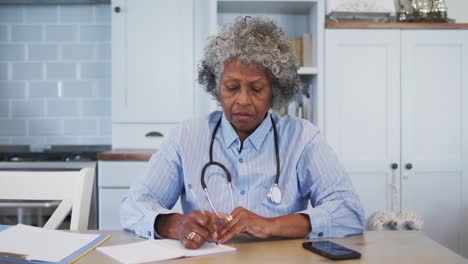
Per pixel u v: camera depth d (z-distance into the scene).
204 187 1.35
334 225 1.23
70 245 1.12
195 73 3.22
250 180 1.37
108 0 3.31
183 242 1.11
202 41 3.26
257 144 1.39
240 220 1.16
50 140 3.46
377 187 2.95
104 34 3.42
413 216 2.18
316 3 2.98
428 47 2.94
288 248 1.10
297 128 1.45
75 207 1.39
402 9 3.06
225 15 3.34
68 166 2.92
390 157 2.94
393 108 2.94
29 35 3.42
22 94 3.44
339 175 1.37
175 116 3.23
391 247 1.12
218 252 1.06
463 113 2.96
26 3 3.37
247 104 1.30
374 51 2.93
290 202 1.36
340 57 2.93
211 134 1.44
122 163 2.90
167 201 1.42
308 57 3.09
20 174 1.48
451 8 3.29
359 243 1.16
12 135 3.45
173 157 1.42
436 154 2.95
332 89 2.93
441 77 2.94
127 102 3.21
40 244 1.12
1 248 1.08
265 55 1.28
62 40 3.42
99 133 3.46
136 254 1.05
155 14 3.19
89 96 3.45
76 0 3.31
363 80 2.93
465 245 2.96
